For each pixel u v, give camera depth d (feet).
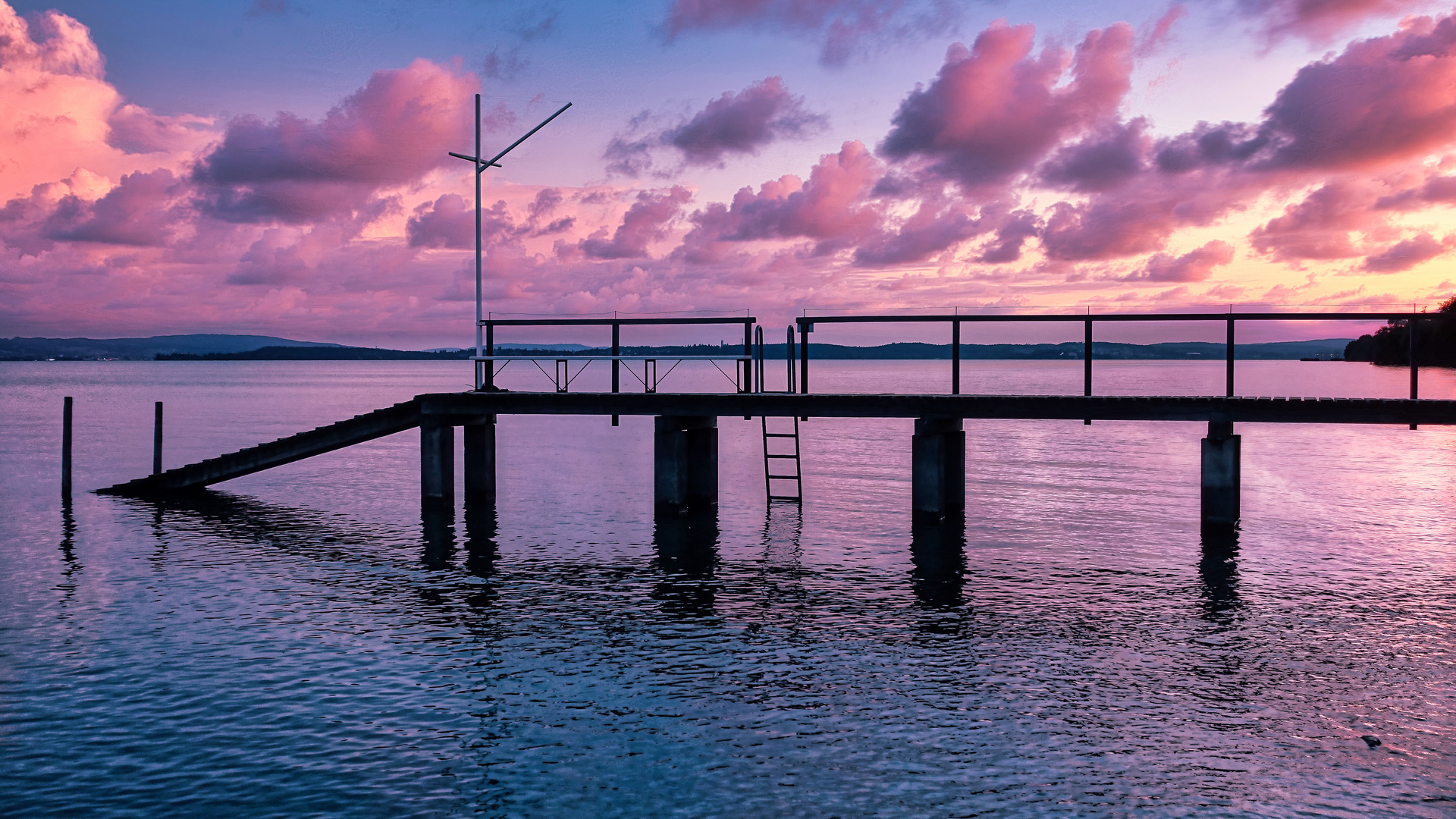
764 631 55.52
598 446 170.60
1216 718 42.34
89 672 47.98
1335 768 37.45
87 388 456.45
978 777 36.73
